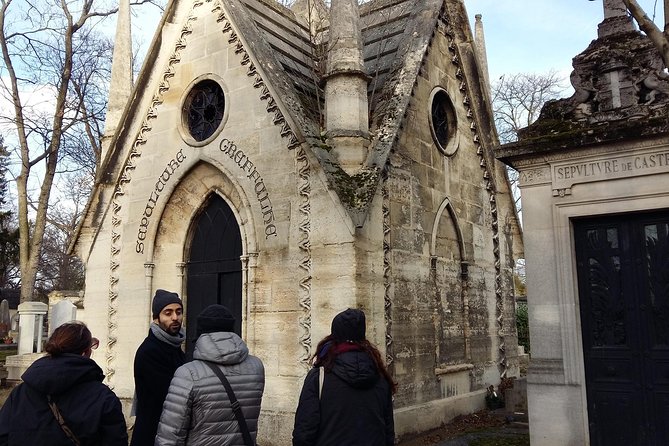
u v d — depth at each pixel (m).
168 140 12.97
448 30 14.27
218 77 12.32
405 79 12.18
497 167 15.65
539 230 8.08
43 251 53.09
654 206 7.35
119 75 15.43
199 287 12.35
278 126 11.09
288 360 10.16
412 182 11.76
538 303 7.96
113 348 13.02
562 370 7.67
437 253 12.48
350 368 4.29
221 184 12.12
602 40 8.14
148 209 13.02
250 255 11.04
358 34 11.00
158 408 5.29
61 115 24.50
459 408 12.28
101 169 13.96
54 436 3.71
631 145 7.50
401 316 10.80
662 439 7.07
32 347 18.62
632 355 7.41
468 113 14.72
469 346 13.11
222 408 4.17
